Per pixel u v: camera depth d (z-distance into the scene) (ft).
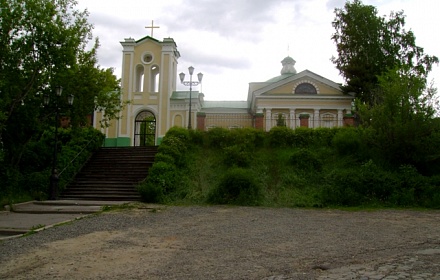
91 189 62.90
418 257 24.25
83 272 21.83
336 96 116.98
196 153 72.08
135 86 112.06
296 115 117.60
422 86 63.82
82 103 67.46
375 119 64.85
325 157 68.49
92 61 69.92
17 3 55.01
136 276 20.86
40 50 56.95
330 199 56.24
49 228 35.53
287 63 149.89
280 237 31.45
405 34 114.11
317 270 21.52
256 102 118.42
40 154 71.20
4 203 51.90
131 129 108.27
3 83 51.16
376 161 65.21
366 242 29.40
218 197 57.21
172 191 60.23
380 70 108.47
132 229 35.24
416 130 61.67
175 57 117.91
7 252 26.63
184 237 31.55
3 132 62.44
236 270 21.62
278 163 67.72
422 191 57.36
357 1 118.11
